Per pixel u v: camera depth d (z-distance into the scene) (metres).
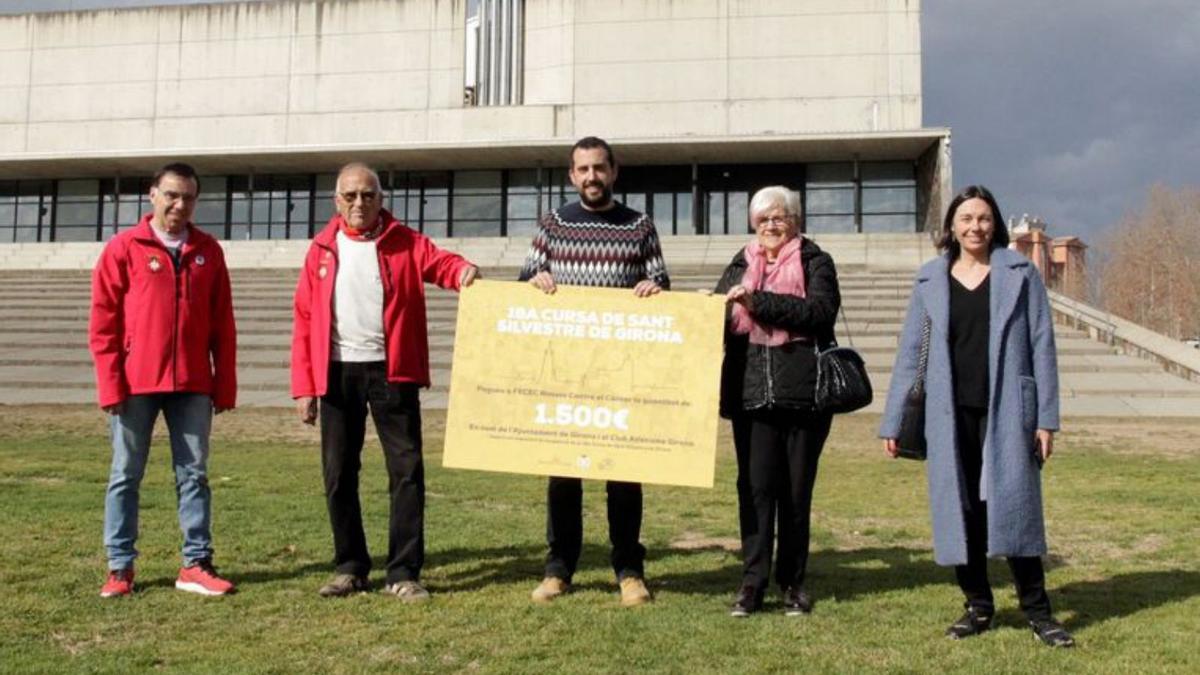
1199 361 17.89
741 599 4.92
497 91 38.00
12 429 14.27
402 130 38.06
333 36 38.84
